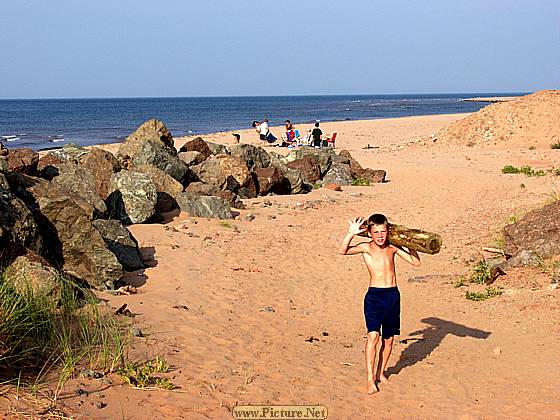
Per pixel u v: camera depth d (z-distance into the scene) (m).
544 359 6.94
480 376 6.69
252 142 41.94
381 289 6.46
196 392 5.96
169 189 16.19
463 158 32.03
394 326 6.52
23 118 103.94
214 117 102.38
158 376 6.23
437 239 6.33
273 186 20.38
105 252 9.84
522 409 5.79
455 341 7.92
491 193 21.17
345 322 9.14
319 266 12.26
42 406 5.18
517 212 16.16
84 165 15.47
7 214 8.77
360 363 7.30
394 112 115.19
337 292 10.69
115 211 14.12
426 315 9.18
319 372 6.92
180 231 14.01
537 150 33.38
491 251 12.34
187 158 19.33
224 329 8.27
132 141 19.11
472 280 10.59
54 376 5.83
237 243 13.52
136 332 7.41
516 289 9.66
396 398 6.20
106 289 9.52
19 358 5.95
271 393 6.16
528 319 8.34
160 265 11.28
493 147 35.91
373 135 50.38
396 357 7.48
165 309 8.79
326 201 19.41
